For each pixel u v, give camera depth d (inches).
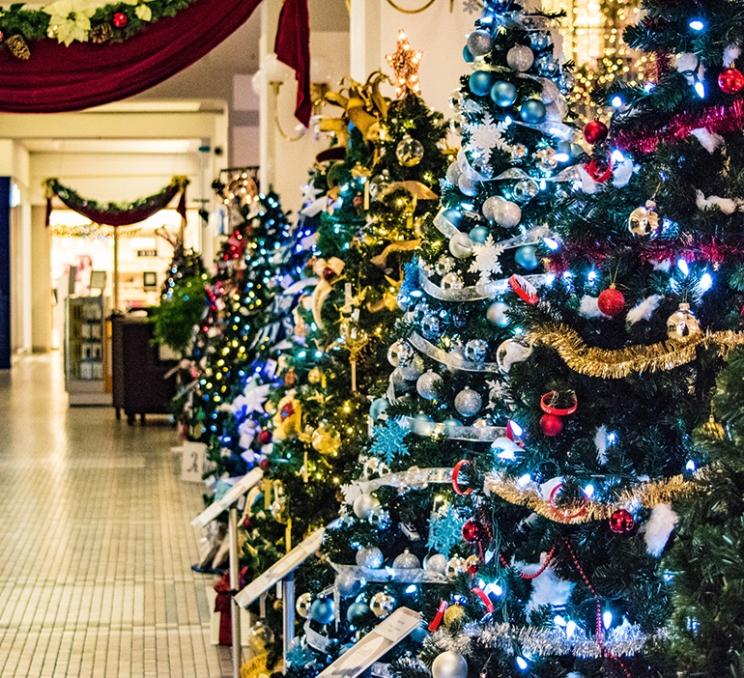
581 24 212.2
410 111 161.0
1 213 1024.9
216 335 374.6
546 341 96.0
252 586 152.3
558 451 99.3
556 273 99.9
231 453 297.7
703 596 82.8
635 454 98.7
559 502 98.0
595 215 96.6
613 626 103.1
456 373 131.5
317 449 166.7
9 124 829.2
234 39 566.6
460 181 124.0
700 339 92.1
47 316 1283.2
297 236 254.2
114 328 622.8
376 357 160.1
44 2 387.5
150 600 254.7
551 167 118.7
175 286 561.9
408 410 132.6
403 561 137.5
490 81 119.6
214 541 280.5
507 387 102.4
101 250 1268.5
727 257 91.5
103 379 692.1
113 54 285.1
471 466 112.6
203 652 217.9
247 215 384.2
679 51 93.0
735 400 78.3
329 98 187.6
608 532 103.3
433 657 108.9
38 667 208.5
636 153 97.2
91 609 247.3
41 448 496.4
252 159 653.9
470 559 112.3
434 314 129.6
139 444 514.0
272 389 230.2
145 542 312.0
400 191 161.2
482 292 125.3
